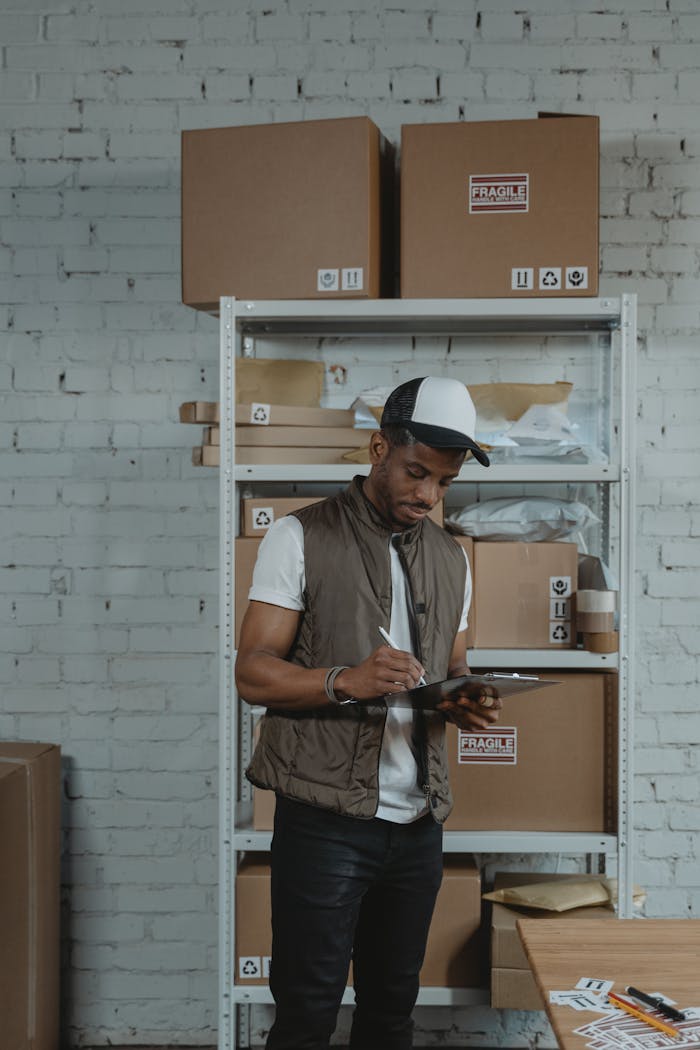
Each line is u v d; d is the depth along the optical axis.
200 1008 2.85
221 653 2.35
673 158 2.79
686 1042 1.12
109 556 2.86
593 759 2.33
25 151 2.85
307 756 1.77
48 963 2.66
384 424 1.78
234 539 2.36
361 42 2.80
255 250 2.32
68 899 2.86
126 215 2.84
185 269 2.34
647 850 2.82
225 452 2.35
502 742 2.34
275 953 1.81
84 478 2.86
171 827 2.86
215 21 2.82
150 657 2.86
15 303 2.85
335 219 2.29
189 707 2.85
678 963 1.33
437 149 2.30
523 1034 2.79
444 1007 2.79
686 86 2.78
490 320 2.67
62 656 2.86
